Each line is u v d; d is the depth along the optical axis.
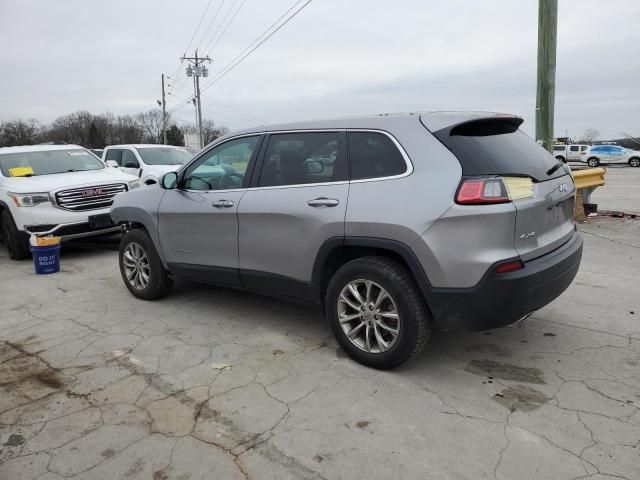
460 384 3.35
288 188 3.88
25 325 4.71
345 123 3.69
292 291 3.96
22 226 7.48
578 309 4.69
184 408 3.14
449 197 3.06
